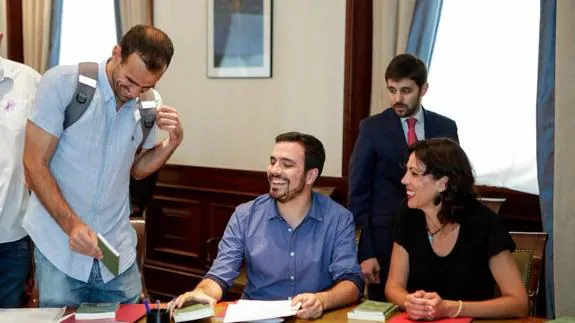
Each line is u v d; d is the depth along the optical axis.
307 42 4.52
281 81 4.67
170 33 5.19
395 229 2.69
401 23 3.93
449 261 2.55
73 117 2.41
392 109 3.14
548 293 3.41
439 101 4.01
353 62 4.27
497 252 2.50
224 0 4.87
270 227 2.68
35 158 2.39
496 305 2.37
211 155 5.07
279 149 2.61
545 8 3.40
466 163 2.54
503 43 3.78
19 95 2.88
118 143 2.50
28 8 5.54
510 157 3.79
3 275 2.91
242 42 4.82
